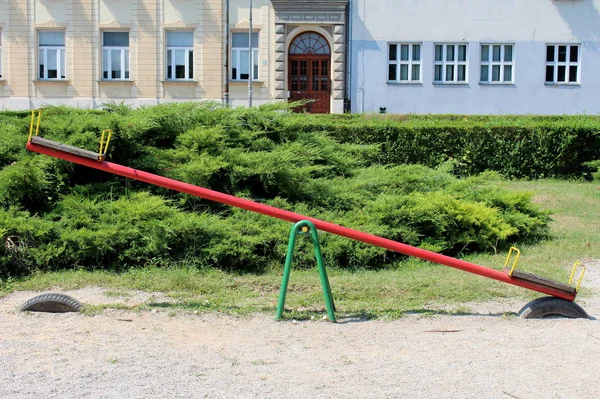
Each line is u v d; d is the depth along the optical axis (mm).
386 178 10883
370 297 7262
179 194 9641
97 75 33750
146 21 33500
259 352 5480
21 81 33812
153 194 9586
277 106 11656
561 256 9320
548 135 17578
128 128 9648
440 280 7949
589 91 33062
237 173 9641
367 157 12891
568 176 17703
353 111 33469
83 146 9414
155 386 4742
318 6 32938
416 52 33406
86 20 33562
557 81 33250
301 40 33656
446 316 6594
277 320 6359
